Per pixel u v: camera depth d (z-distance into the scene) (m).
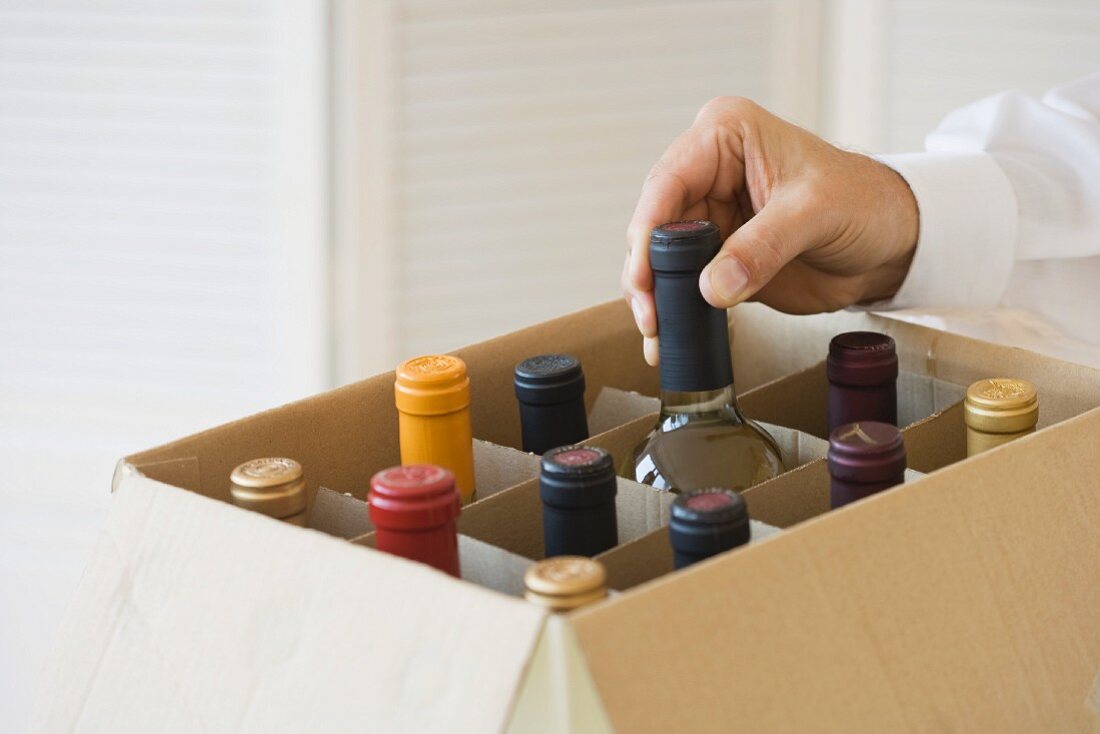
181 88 2.10
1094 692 0.69
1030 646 0.66
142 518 0.68
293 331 2.19
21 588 2.23
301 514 0.75
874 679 0.58
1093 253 1.11
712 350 0.79
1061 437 0.71
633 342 1.12
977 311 1.15
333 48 2.11
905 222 1.03
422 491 0.61
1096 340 1.19
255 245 2.16
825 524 0.59
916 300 1.08
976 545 0.65
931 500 0.64
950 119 1.23
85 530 2.23
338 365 2.24
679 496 0.64
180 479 0.79
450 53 2.16
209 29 2.07
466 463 0.80
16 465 2.22
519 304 2.30
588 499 0.68
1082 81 1.21
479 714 0.51
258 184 2.14
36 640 2.23
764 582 0.56
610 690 0.50
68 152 2.12
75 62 2.08
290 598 0.60
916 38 2.14
